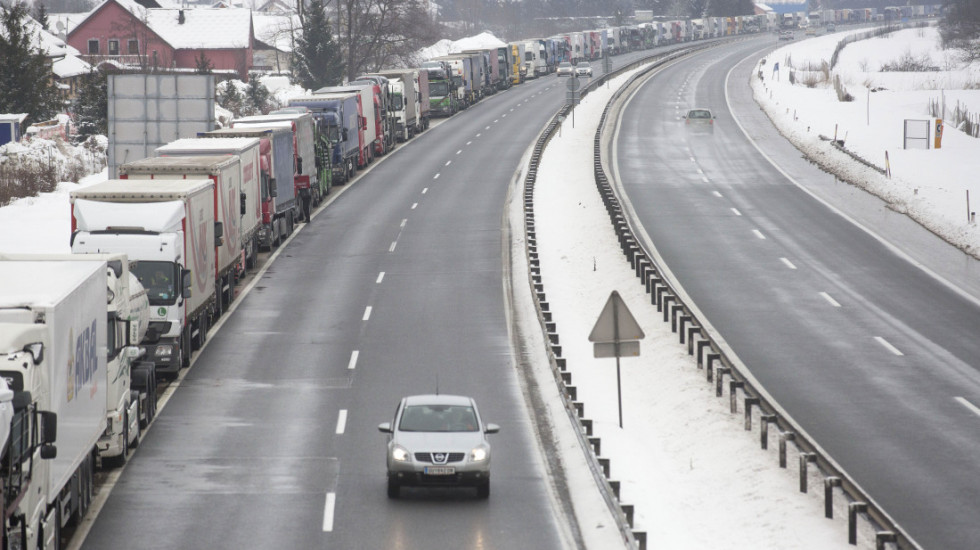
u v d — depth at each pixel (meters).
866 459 54.59
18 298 38.47
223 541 44.44
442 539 44.78
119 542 44.28
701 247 111.94
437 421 51.22
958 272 100.38
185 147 96.12
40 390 36.84
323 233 126.19
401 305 92.94
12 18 190.38
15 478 33.91
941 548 43.78
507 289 98.81
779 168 166.50
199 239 78.19
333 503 49.31
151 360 70.44
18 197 140.38
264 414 63.97
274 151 115.88
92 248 69.81
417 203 145.00
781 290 93.56
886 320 83.50
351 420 62.78
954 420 60.47
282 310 91.38
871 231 119.19
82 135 187.25
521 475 53.69
